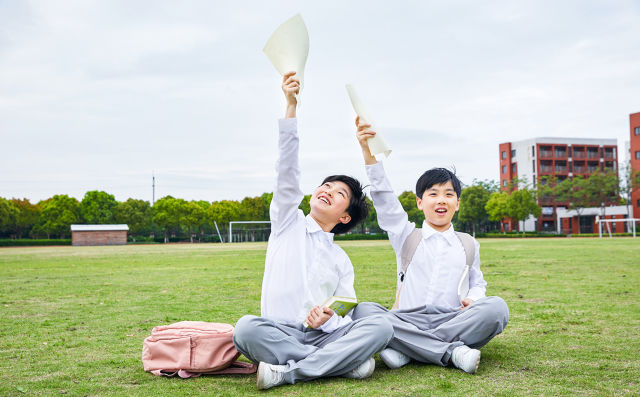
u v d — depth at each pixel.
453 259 3.53
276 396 2.60
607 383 2.82
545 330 4.50
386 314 3.33
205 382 2.95
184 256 20.80
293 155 3.07
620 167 56.06
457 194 3.63
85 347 4.06
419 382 2.85
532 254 17.56
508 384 2.79
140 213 59.84
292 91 2.98
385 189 3.59
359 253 20.70
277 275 3.14
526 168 65.62
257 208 61.50
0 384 2.93
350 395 2.59
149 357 3.21
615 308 5.77
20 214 58.25
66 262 17.09
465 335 3.22
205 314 5.85
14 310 6.22
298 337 3.04
